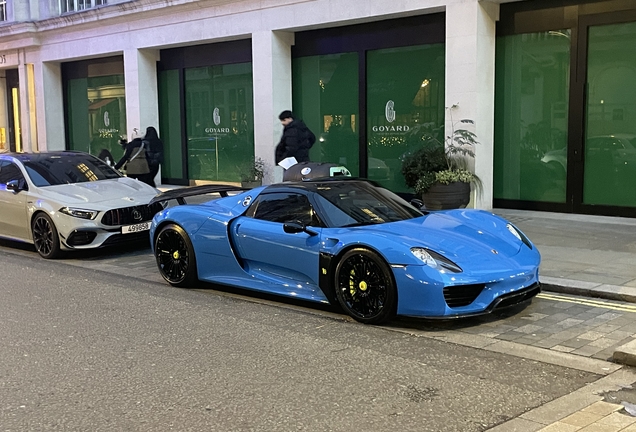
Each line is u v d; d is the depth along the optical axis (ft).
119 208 31.07
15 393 14.70
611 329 18.85
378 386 14.79
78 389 14.88
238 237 22.91
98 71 67.21
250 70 53.52
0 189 33.99
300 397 14.20
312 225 21.27
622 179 36.52
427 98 43.21
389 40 44.47
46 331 19.45
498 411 13.37
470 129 38.83
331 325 19.75
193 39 54.65
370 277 19.31
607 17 35.88
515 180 40.52
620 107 36.19
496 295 18.57
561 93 38.27
